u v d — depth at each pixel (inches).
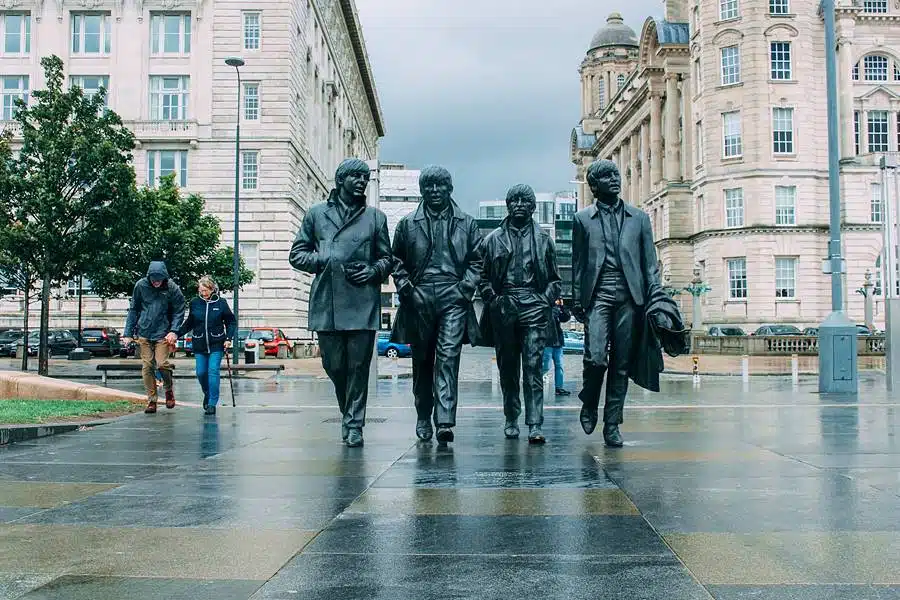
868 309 2030.0
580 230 321.7
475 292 333.4
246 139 1907.0
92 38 1939.0
